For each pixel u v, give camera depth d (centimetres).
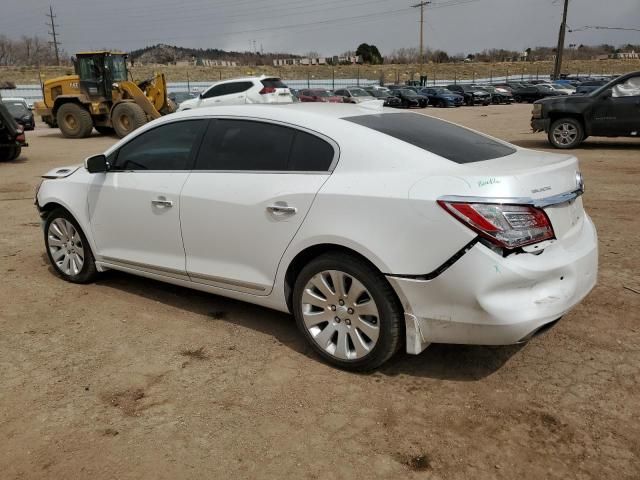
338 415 303
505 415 301
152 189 422
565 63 9081
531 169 312
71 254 502
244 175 377
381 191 316
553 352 364
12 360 366
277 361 361
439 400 316
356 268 324
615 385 325
